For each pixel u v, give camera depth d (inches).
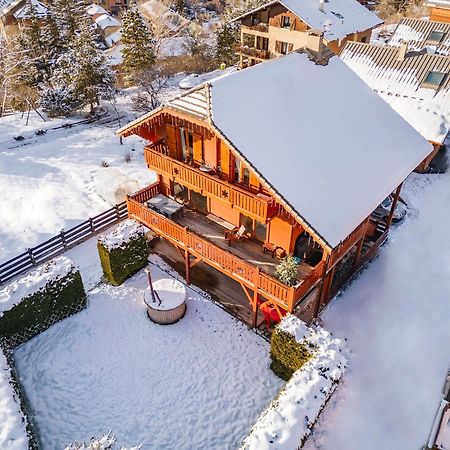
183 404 574.9
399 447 521.0
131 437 537.3
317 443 521.7
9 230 885.8
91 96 1605.6
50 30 1977.1
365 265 807.7
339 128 684.1
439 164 1105.4
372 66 1205.7
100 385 593.6
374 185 656.4
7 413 494.0
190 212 796.0
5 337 620.1
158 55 2103.8
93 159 1184.8
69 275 663.1
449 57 1132.5
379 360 633.0
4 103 1690.5
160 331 668.7
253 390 594.2
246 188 677.3
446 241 876.0
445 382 599.8
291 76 695.1
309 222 547.2
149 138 776.9
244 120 590.6
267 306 656.4
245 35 1784.0
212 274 773.9
